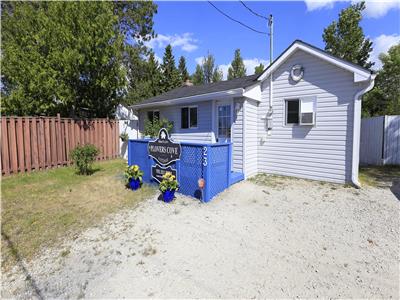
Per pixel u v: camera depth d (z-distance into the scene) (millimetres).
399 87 17062
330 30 17156
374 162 9602
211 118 7973
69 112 11531
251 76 9359
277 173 7562
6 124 7301
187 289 2314
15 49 9609
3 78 11133
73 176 7367
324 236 3396
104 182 6617
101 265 2740
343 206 4617
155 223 3889
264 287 2330
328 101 6422
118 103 13367
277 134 7469
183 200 5062
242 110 7012
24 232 3584
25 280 2498
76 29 9695
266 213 4312
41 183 6496
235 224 3840
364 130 10000
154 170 6266
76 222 3939
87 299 2203
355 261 2760
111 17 10633
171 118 9906
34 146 8055
